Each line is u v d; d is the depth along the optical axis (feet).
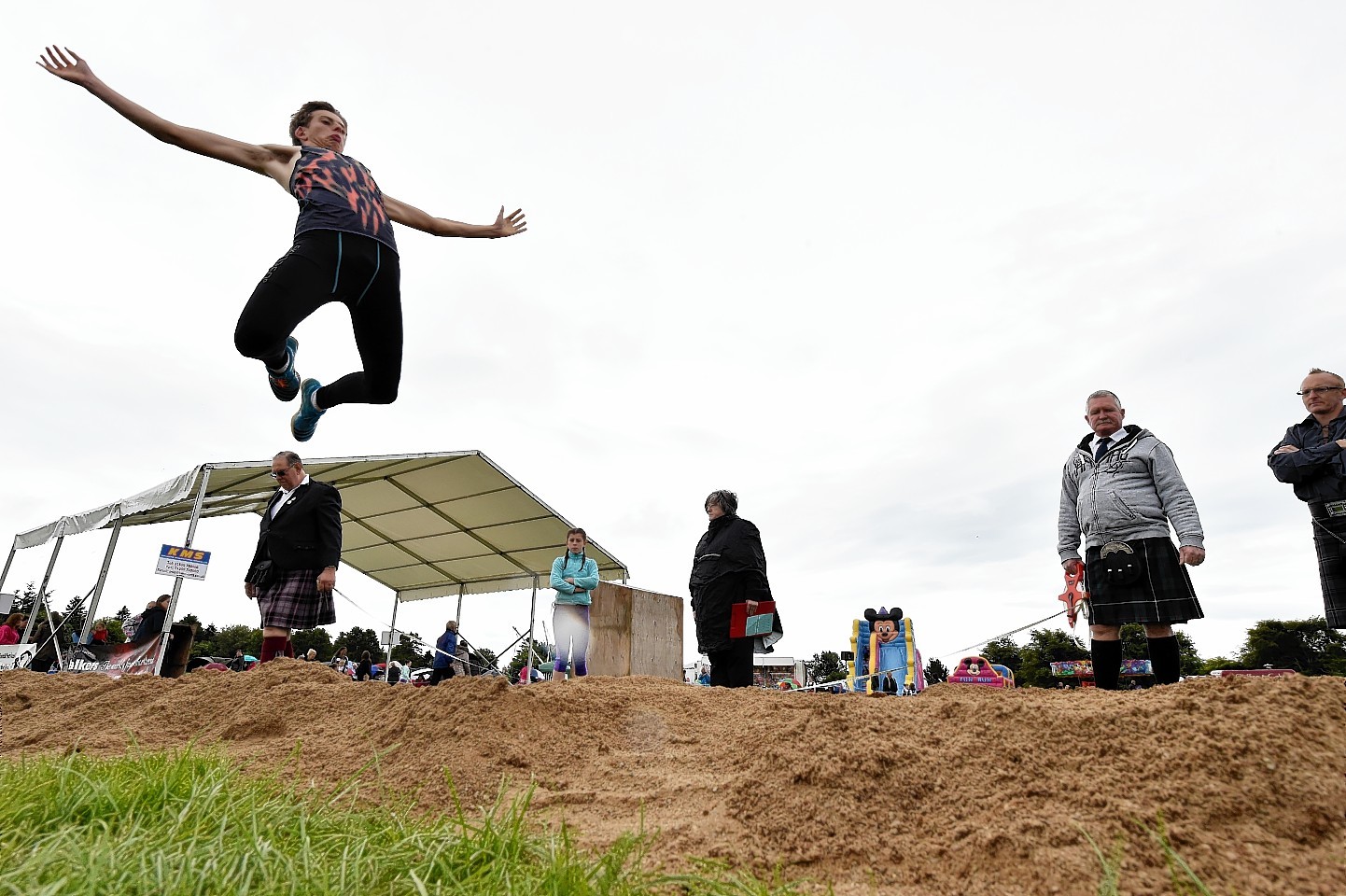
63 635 37.24
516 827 6.70
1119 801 6.30
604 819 7.78
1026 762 7.19
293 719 11.79
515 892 5.59
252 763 10.04
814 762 7.80
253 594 18.22
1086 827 6.09
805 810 7.27
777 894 5.89
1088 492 13.79
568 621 24.08
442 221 10.71
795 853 6.77
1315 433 14.16
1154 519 13.09
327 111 9.55
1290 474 13.88
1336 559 13.29
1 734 13.08
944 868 6.17
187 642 29.91
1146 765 6.66
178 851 5.87
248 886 5.25
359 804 8.50
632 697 11.50
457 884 5.67
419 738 10.00
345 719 11.41
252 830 6.36
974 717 8.14
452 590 57.77
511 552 50.03
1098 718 7.41
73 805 7.04
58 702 14.67
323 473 38.93
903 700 9.64
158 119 8.41
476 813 8.19
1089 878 5.55
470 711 10.17
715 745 9.73
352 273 8.36
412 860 6.23
